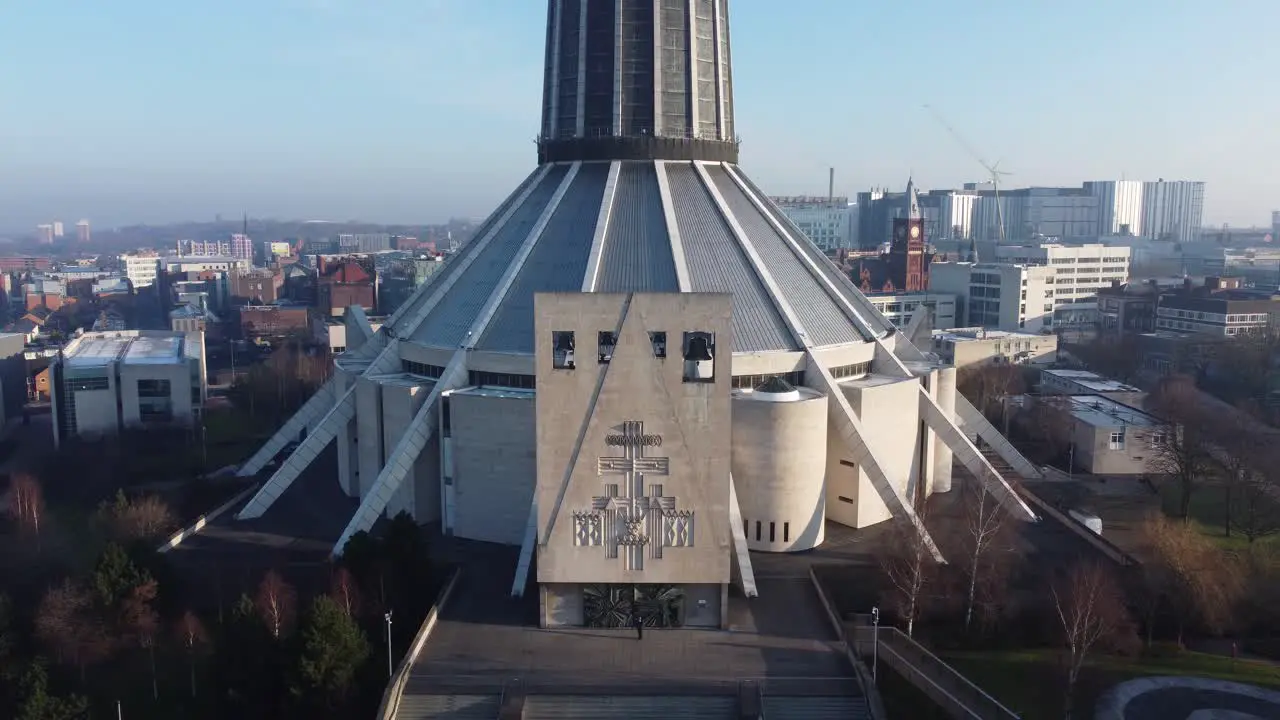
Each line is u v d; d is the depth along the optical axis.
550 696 53.31
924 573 66.12
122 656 61.56
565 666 56.47
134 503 85.50
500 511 76.75
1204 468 92.94
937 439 92.38
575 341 59.59
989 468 83.50
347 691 53.03
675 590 61.59
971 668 57.84
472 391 78.00
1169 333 196.00
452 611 64.38
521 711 51.38
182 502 91.19
